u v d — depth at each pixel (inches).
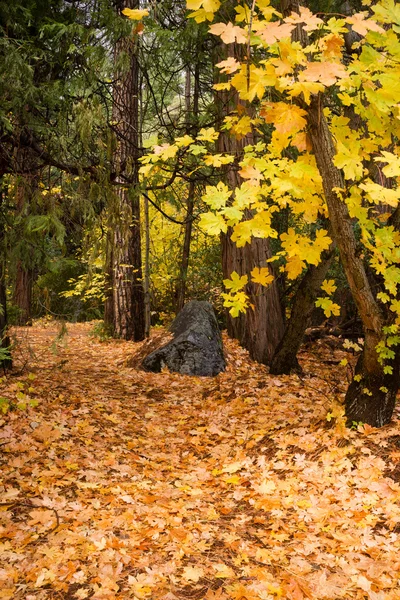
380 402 192.7
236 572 125.6
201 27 254.2
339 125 124.7
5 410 222.2
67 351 449.1
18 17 226.2
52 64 231.9
